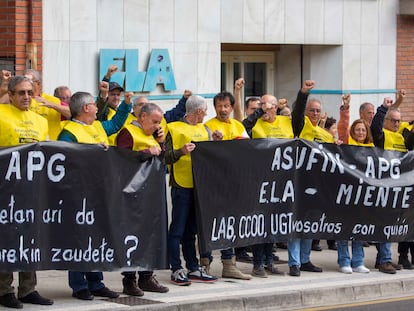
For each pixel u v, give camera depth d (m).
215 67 14.58
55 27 12.96
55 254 8.95
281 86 16.66
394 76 16.53
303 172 10.80
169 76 14.01
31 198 8.76
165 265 9.67
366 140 11.53
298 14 15.45
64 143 8.94
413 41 16.69
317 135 11.22
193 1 14.27
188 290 9.90
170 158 9.80
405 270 11.64
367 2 16.14
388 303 10.26
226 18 14.66
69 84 13.12
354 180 11.05
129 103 9.79
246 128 11.00
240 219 10.32
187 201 10.11
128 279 9.57
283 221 10.66
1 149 8.62
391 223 11.32
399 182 11.34
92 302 9.22
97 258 9.16
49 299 9.18
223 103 10.57
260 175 10.43
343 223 11.05
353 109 16.09
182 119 10.26
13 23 12.67
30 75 9.77
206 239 10.08
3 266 8.66
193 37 14.29
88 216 9.09
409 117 16.69
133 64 13.64
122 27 13.57
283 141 10.59
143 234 9.48
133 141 9.55
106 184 9.16
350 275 11.12
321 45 16.12
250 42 14.96
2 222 8.64
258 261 10.75
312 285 10.37
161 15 13.93
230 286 10.16
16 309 8.81
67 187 8.96
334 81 16.08
